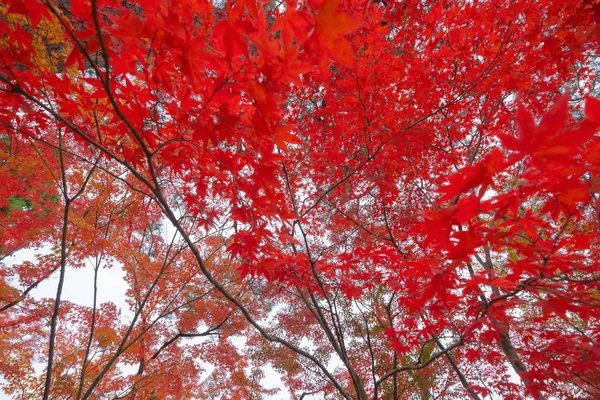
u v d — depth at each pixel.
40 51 2.88
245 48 1.37
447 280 1.85
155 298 6.62
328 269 2.97
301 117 4.66
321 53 1.28
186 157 2.27
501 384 4.21
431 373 5.80
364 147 4.21
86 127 2.36
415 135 4.35
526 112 0.94
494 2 3.26
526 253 1.44
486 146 5.54
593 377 2.47
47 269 5.77
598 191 1.06
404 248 4.54
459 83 4.07
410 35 3.96
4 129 2.24
